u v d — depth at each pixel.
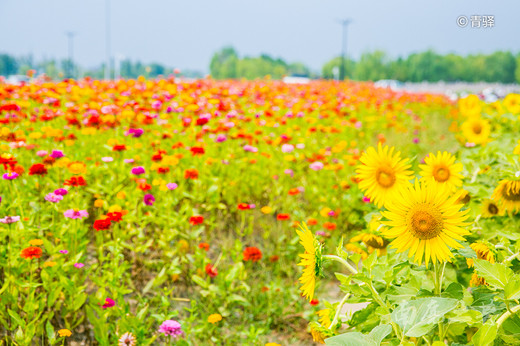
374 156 1.97
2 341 2.83
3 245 3.39
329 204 5.12
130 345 2.72
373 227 2.30
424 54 102.81
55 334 2.95
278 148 6.36
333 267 4.42
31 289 3.16
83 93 7.53
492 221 2.84
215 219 5.03
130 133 5.36
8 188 3.99
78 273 3.39
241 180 5.57
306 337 3.57
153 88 8.29
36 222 3.92
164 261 4.03
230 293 3.66
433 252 1.50
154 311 3.56
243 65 111.75
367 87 15.38
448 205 1.49
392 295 1.85
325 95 11.22
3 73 121.12
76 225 3.63
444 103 15.05
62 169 4.65
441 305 1.41
